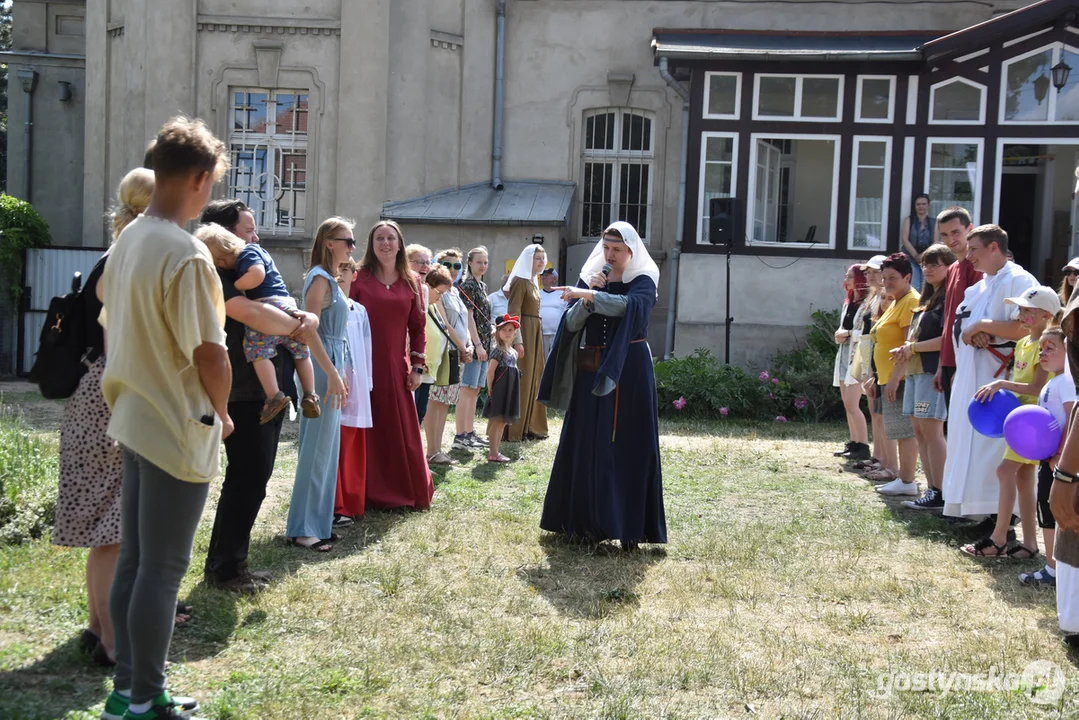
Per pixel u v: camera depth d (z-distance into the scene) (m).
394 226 6.44
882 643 4.23
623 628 4.26
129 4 15.77
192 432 2.98
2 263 14.83
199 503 3.06
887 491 7.54
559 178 16.27
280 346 4.62
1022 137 13.45
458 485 7.36
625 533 5.54
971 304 6.09
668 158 16.11
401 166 15.33
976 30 12.98
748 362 13.93
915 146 13.70
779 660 3.95
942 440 6.95
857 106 13.78
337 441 5.55
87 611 4.05
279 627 4.12
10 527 5.01
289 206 15.38
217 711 3.27
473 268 9.20
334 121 15.16
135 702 3.00
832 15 15.70
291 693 3.44
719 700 3.54
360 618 4.24
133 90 15.61
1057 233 15.89
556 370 5.73
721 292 14.05
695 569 5.30
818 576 5.20
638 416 5.63
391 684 3.58
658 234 16.23
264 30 15.09
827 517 6.71
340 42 15.08
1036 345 5.30
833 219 13.91
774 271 13.99
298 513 5.45
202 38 15.15
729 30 15.40
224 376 3.01
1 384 13.81
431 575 5.00
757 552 5.66
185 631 4.02
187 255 2.93
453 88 15.89
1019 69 13.41
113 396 3.05
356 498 6.09
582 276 5.96
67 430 3.59
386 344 6.34
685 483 7.87
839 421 12.79
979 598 4.91
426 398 8.30
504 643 4.00
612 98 16.06
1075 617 4.06
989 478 6.04
